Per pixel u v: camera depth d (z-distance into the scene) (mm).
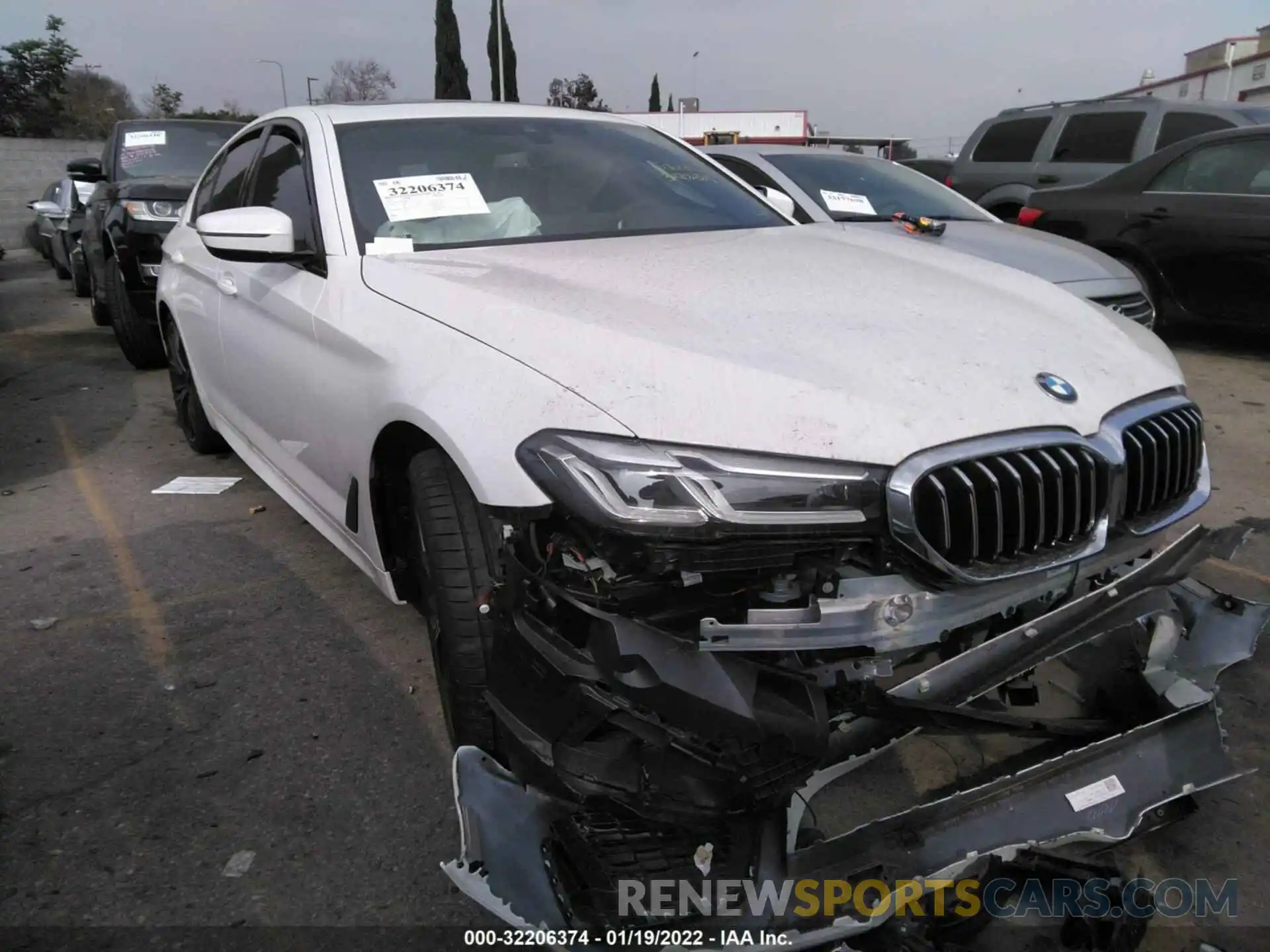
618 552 1772
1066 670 2189
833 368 1960
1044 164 9516
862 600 1793
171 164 8727
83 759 2695
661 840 1878
